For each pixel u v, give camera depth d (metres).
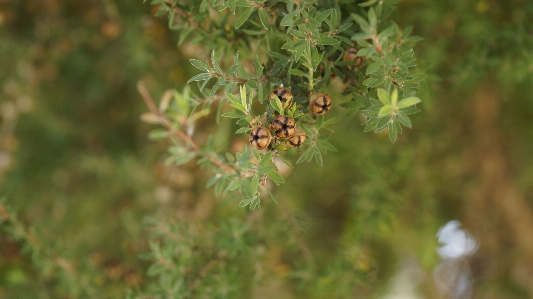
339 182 1.05
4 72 0.85
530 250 0.98
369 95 0.47
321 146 0.47
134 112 0.89
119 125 0.93
